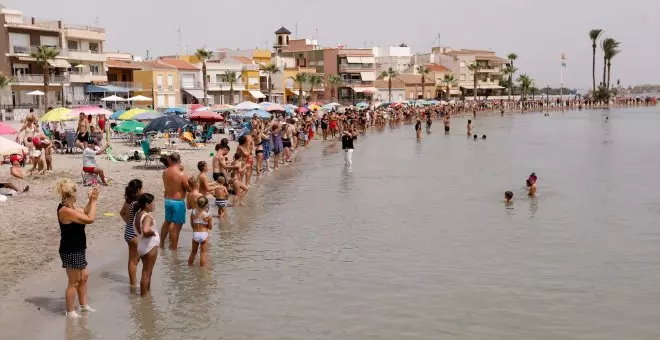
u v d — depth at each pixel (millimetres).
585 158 33969
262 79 93812
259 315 9422
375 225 15773
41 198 17531
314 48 110812
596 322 9250
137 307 9680
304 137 39562
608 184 23469
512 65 143125
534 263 12320
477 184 23188
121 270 11547
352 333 8766
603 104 144375
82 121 28406
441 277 11367
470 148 39969
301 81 93250
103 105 68125
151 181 21516
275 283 10930
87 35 70875
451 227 15555
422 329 8914
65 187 8891
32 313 9312
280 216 16797
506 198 19281
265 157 26391
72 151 29031
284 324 9086
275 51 116812
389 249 13359
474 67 122812
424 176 25500
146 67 78375
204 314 9438
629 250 13375
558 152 37562
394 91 111812
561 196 20453
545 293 10516
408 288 10727
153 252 10125
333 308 9734
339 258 12602
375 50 130875
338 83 101562
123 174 22922
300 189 21688
